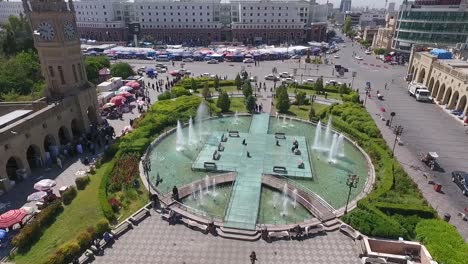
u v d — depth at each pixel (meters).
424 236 29.91
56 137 48.75
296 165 45.03
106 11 169.25
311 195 38.00
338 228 32.72
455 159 46.97
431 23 115.75
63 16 49.50
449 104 68.38
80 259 28.50
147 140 49.53
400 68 111.88
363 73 102.81
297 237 31.41
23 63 77.75
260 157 47.31
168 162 45.97
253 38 162.62
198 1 163.00
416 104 71.75
